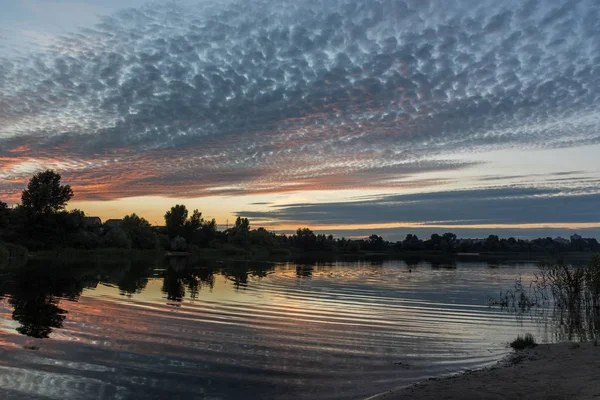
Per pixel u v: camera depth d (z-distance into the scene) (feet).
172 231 440.86
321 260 311.88
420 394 31.09
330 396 32.14
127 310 64.95
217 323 57.41
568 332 59.21
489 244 488.02
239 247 401.90
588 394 29.09
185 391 32.42
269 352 43.98
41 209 275.80
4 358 38.34
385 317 66.49
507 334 56.65
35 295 78.23
